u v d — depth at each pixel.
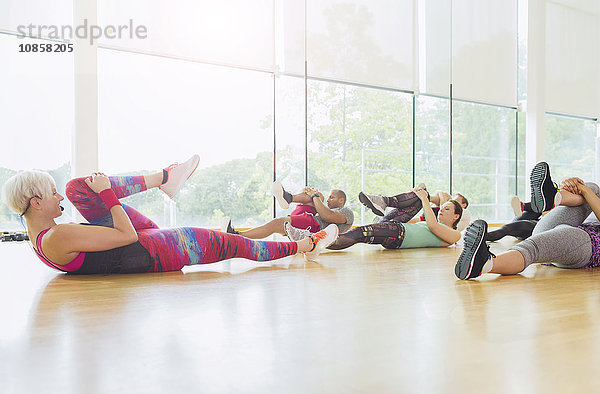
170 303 1.59
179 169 2.57
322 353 1.04
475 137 6.78
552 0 8.07
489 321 1.34
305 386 0.85
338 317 1.39
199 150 5.59
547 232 2.25
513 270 2.15
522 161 7.24
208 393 0.81
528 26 7.30
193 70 5.45
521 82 7.34
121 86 5.16
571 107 8.26
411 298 1.68
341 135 5.61
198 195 5.57
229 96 5.61
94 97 4.38
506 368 0.95
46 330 1.24
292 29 5.41
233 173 5.67
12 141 4.54
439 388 0.84
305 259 2.87
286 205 3.69
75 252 2.11
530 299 1.66
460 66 6.72
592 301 1.63
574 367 0.95
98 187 2.12
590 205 2.35
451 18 6.47
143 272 2.29
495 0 7.12
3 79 4.46
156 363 0.97
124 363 0.97
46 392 0.82
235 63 5.32
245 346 1.09
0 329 1.25
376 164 5.80
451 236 3.65
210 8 5.18
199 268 2.49
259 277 2.18
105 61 5.04
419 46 6.18
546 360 1.00
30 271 2.38
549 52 8.04
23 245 3.96
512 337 1.17
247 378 0.89
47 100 4.64
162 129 5.43
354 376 0.90
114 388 0.84
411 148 6.04
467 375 0.91
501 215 6.95
